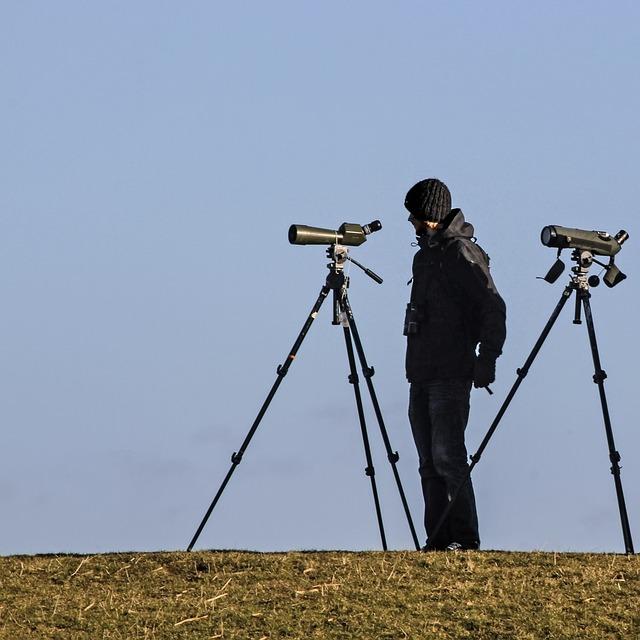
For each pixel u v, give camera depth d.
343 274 37.12
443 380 36.25
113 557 33.91
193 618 29.88
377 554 33.81
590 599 30.64
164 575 32.62
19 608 30.45
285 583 31.70
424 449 36.66
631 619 29.73
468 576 31.98
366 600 30.62
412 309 36.78
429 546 35.72
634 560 33.25
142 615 30.06
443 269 36.41
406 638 28.91
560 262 35.16
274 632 29.22
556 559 33.19
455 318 36.34
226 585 31.73
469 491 35.97
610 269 35.75
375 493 37.56
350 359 37.44
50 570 32.94
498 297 35.88
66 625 29.59
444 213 36.81
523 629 29.31
